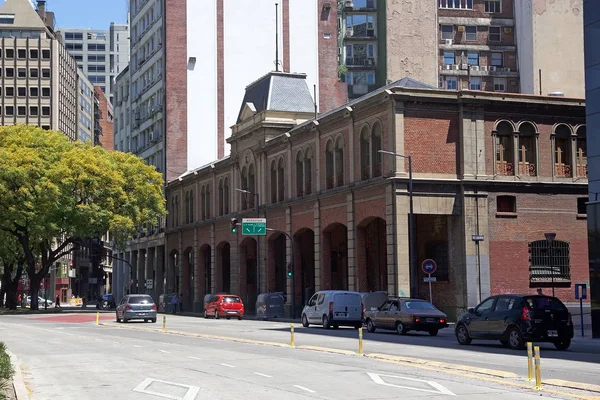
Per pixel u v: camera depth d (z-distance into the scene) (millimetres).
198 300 77750
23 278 123312
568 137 48281
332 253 55750
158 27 90125
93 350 27984
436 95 45781
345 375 18812
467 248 45156
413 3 91625
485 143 46406
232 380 18141
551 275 46875
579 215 47875
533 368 20297
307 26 86562
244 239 67062
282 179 61094
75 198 71312
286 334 37094
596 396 15055
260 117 64062
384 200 46188
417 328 35562
